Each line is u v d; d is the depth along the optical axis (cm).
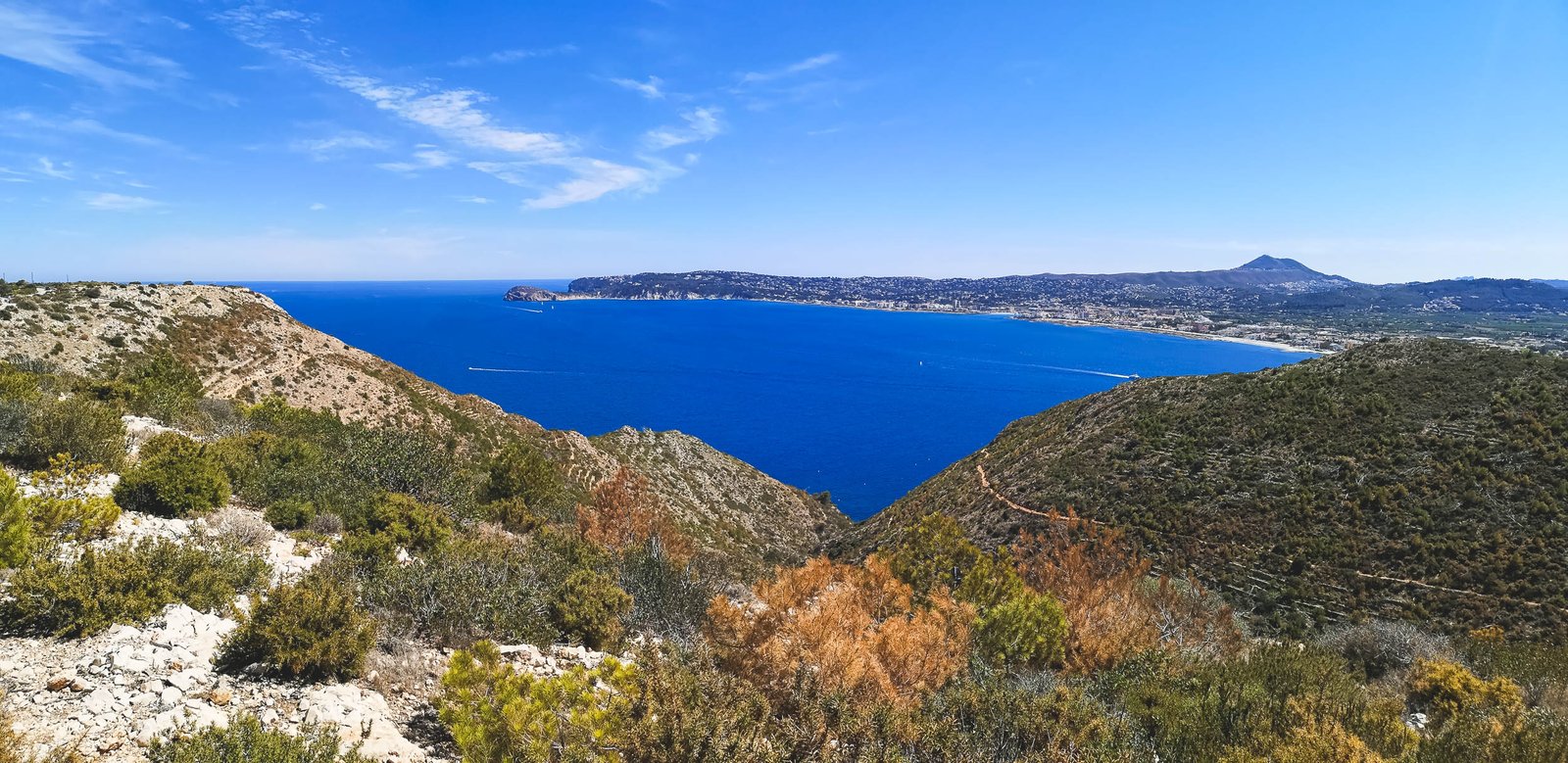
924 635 922
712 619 895
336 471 1515
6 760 414
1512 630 2447
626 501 1891
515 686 586
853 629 919
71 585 642
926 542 1789
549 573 1058
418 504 1360
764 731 578
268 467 1416
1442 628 2531
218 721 521
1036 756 648
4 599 653
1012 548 2603
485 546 1170
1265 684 913
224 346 5159
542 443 5828
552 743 548
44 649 598
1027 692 802
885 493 10906
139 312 4891
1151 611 1444
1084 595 1383
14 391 1568
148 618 682
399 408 5422
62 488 1030
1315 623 2636
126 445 1426
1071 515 2283
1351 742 603
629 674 671
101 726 493
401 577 857
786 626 852
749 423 15212
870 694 761
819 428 14938
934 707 761
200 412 2250
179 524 1051
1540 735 679
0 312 4103
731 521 6250
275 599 648
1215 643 1323
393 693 662
